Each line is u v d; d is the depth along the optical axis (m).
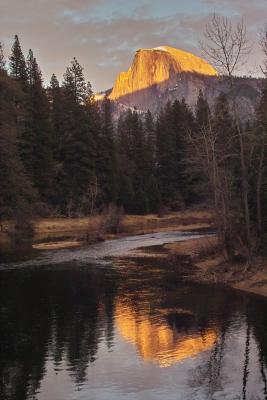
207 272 26.19
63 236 49.69
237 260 26.19
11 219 39.75
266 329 15.76
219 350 13.81
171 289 22.28
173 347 14.16
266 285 21.73
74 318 17.36
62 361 13.08
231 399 10.70
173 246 39.69
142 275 26.08
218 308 18.53
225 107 28.69
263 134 25.47
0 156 36.81
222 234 28.81
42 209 49.47
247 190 27.75
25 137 57.16
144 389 11.26
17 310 18.55
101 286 23.11
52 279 25.00
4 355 13.57
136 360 13.05
